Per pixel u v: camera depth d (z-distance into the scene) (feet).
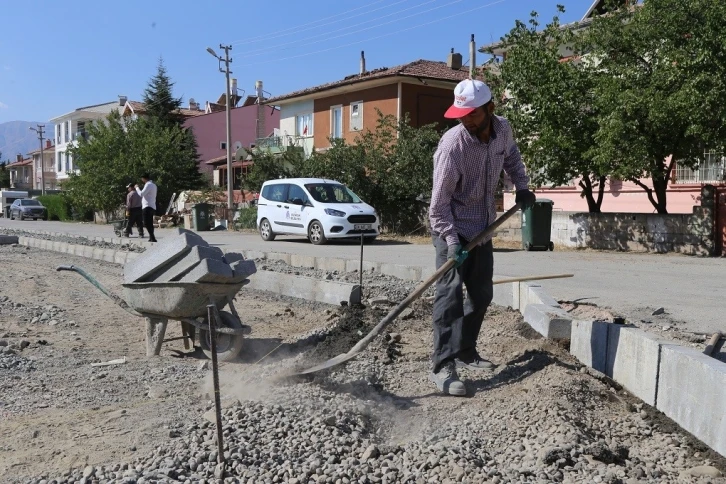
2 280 38.60
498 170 17.47
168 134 139.13
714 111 47.85
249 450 13.06
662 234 54.39
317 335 23.77
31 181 354.95
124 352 23.17
